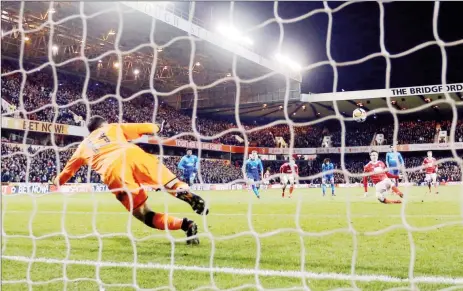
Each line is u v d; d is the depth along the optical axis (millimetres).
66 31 25875
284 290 3168
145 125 5176
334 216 8461
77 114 27984
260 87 35719
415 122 40344
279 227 6828
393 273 3656
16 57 27906
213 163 34875
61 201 14148
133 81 34562
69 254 4348
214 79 35562
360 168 37375
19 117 23281
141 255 4453
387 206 10781
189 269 3828
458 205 10781
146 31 25453
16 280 3527
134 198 4766
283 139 40812
